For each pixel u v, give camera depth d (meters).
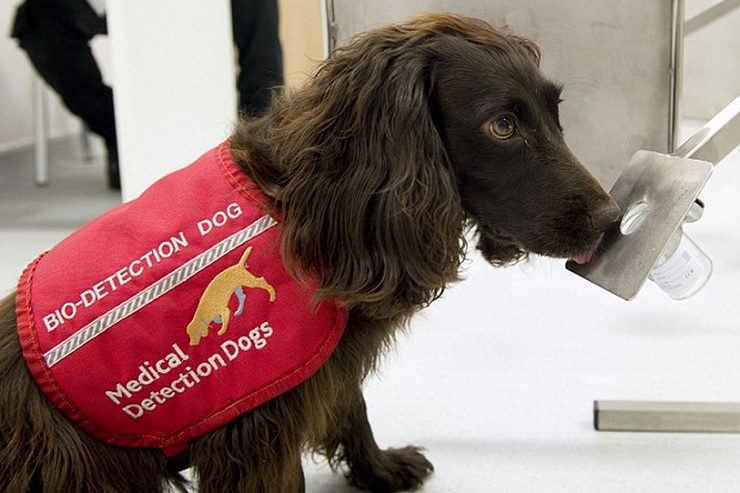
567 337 2.01
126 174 2.08
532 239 1.12
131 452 1.12
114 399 1.06
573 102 1.70
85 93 3.57
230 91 2.07
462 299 2.28
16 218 3.38
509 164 1.10
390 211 1.04
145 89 2.01
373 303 1.08
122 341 1.05
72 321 1.06
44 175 3.96
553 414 1.67
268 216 1.08
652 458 1.50
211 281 1.05
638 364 1.85
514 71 1.10
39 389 1.07
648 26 1.64
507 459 1.52
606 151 1.73
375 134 1.05
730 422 1.56
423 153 1.06
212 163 1.13
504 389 1.77
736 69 3.63
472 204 1.15
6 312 1.13
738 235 2.68
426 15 1.18
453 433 1.61
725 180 3.36
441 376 1.84
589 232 1.11
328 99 1.08
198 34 2.00
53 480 1.07
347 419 1.41
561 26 1.65
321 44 2.41
